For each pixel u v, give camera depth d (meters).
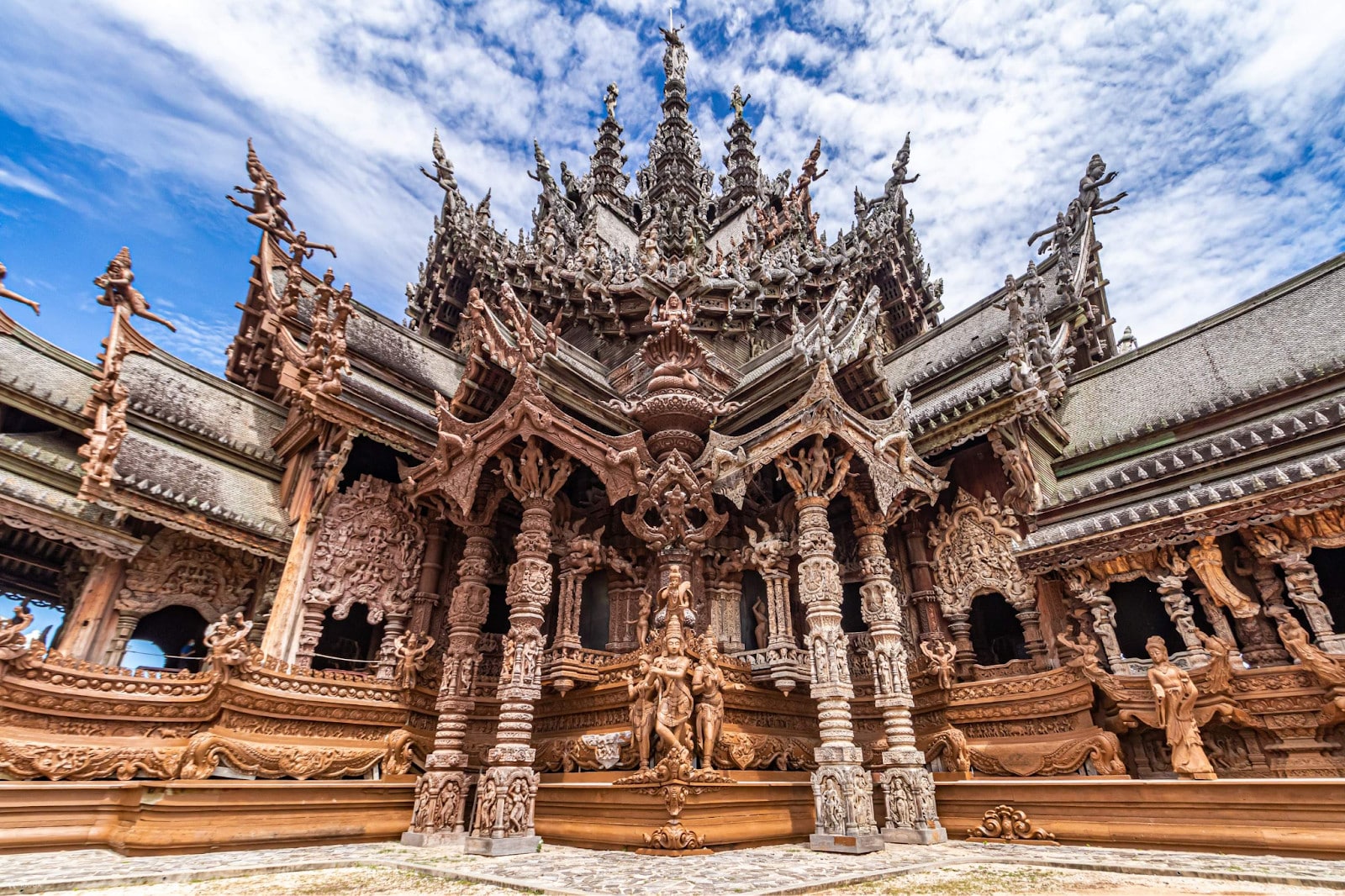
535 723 11.65
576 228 28.48
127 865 7.10
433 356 18.16
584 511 13.38
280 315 13.90
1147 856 7.46
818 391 10.14
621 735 9.77
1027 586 11.70
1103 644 10.36
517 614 9.88
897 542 13.68
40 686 8.30
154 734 9.10
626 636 12.59
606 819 8.81
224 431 13.64
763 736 10.23
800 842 9.45
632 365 16.56
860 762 8.93
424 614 12.71
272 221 14.79
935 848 8.48
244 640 9.72
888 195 24.05
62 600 11.80
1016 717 10.45
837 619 9.68
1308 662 8.35
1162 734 9.41
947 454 13.46
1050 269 17.94
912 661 12.30
